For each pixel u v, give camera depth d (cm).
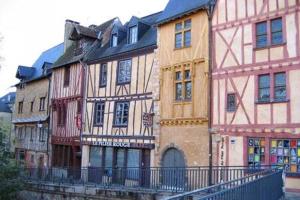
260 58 1417
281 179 1112
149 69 1833
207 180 1438
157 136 1730
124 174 1648
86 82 2220
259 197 862
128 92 1930
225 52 1528
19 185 1720
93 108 2128
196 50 1622
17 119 3089
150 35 1941
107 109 2038
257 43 1441
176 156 1653
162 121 1716
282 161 1321
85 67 2247
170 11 1780
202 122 1559
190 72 1634
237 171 1286
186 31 1684
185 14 1664
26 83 3031
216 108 1523
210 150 1509
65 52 2669
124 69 1988
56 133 2444
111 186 1462
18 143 2978
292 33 1341
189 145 1594
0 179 1691
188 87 1648
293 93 1316
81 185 1525
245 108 1436
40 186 1675
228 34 1527
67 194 1536
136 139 1833
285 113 1327
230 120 1473
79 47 2369
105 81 2094
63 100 2417
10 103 4175
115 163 1953
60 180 1744
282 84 1355
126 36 2164
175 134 1659
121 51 2022
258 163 1377
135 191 1296
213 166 1351
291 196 1193
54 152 2461
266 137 1366
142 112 1831
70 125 2302
